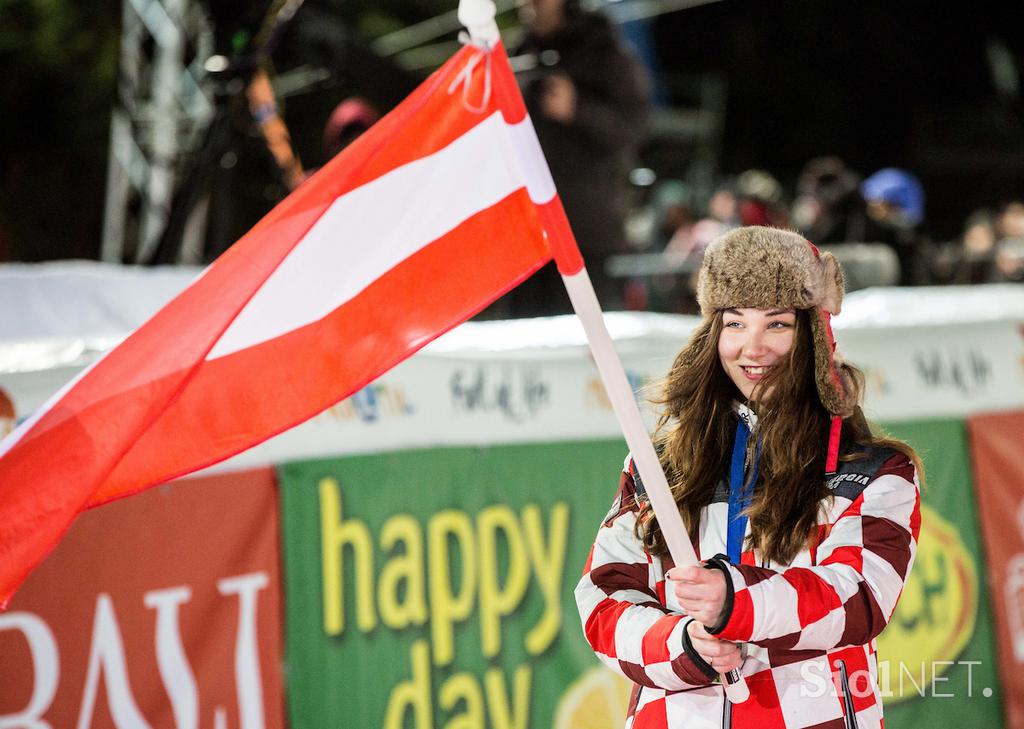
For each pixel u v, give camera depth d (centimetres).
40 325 1202
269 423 532
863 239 2044
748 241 532
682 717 520
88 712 904
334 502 967
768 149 4106
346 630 962
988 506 1088
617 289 1886
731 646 490
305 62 1633
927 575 1067
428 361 1000
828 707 508
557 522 1010
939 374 1100
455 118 538
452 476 994
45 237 2631
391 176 538
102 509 919
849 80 4097
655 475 499
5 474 507
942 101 4078
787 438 521
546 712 995
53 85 2755
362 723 958
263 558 950
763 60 4081
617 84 1545
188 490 938
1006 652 1075
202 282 523
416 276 538
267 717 941
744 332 532
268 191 1599
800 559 513
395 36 2839
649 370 1043
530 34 1571
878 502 512
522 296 1553
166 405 513
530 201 537
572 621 1006
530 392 1020
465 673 982
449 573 988
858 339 1088
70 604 906
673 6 2595
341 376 536
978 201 3900
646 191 2900
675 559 500
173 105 1992
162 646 923
